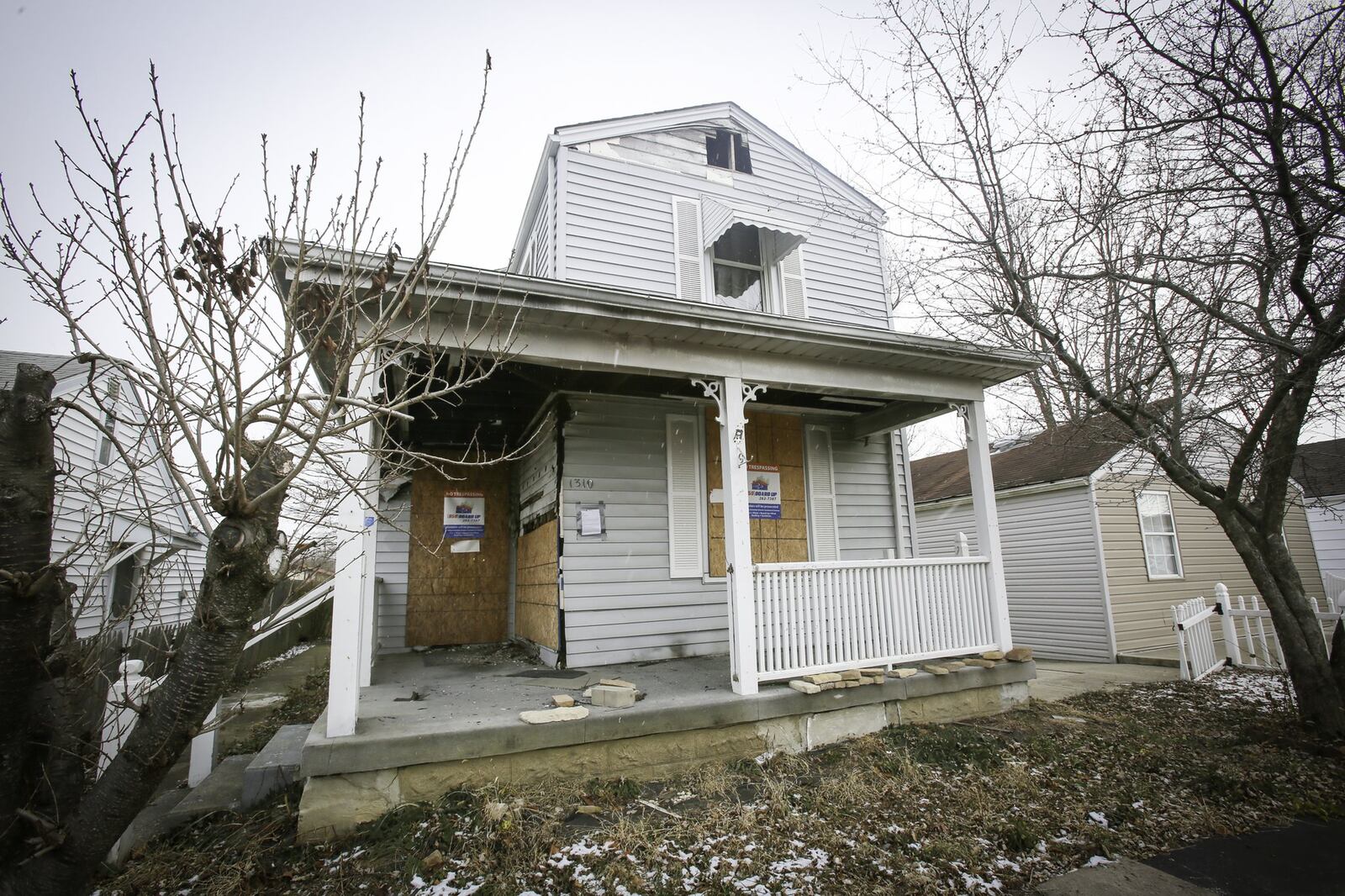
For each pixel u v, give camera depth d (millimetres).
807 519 8422
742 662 5324
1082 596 11914
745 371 6008
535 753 4473
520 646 8656
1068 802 4477
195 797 4512
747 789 4605
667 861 3635
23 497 1966
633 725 4727
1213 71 5195
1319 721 5926
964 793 4566
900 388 6770
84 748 2348
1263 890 3441
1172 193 5406
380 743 4066
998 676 6426
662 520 7473
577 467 7160
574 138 8320
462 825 3877
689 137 9125
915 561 6395
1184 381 6688
